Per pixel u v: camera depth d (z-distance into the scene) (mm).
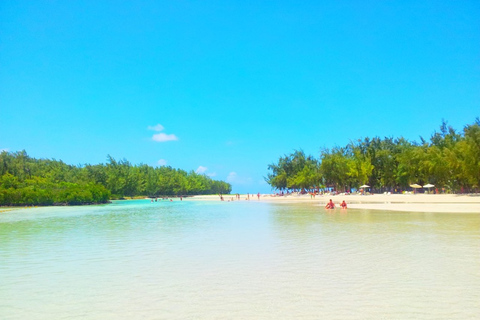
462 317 9250
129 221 42000
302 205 70062
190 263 16625
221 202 106625
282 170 150375
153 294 11891
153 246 22031
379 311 9773
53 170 127938
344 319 9266
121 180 147000
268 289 12125
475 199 62125
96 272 15227
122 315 10000
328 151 122938
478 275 13266
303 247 20141
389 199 77312
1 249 21719
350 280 12953
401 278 13062
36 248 21953
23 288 12906
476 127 69312
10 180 94938
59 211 68375
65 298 11672
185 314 9945
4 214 60000
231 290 12125
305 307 10242
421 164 90688
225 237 25531
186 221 40625
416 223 30859
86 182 123938
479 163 65250
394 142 118188
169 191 189000
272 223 34781
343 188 121000
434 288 11758
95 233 29734
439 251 17953
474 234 23641
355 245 20328
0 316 10133
